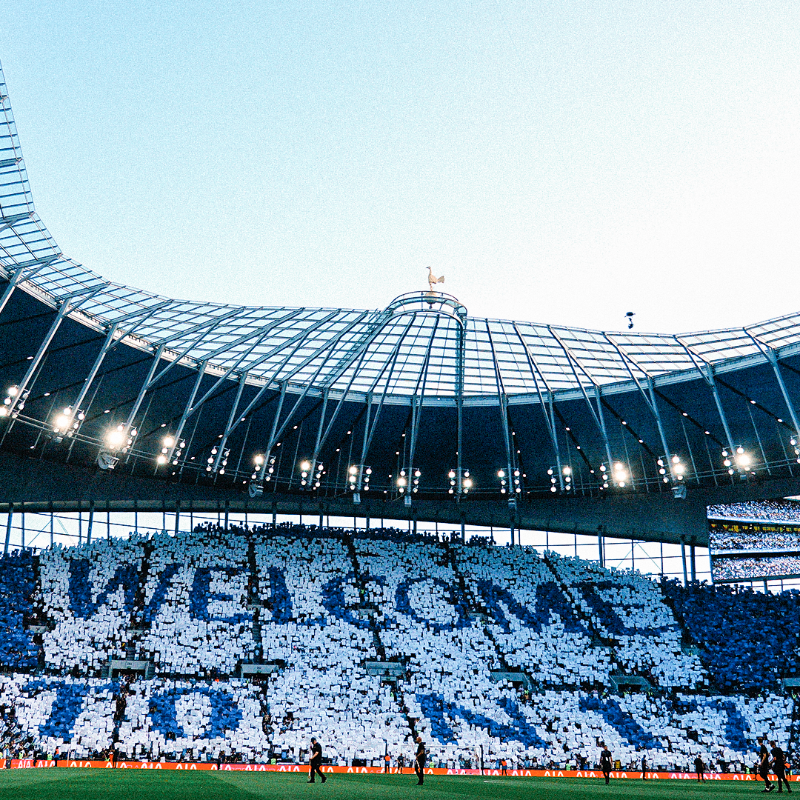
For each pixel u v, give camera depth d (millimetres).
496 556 71438
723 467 68000
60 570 57906
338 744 44344
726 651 61500
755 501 66750
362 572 65188
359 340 59031
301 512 73062
